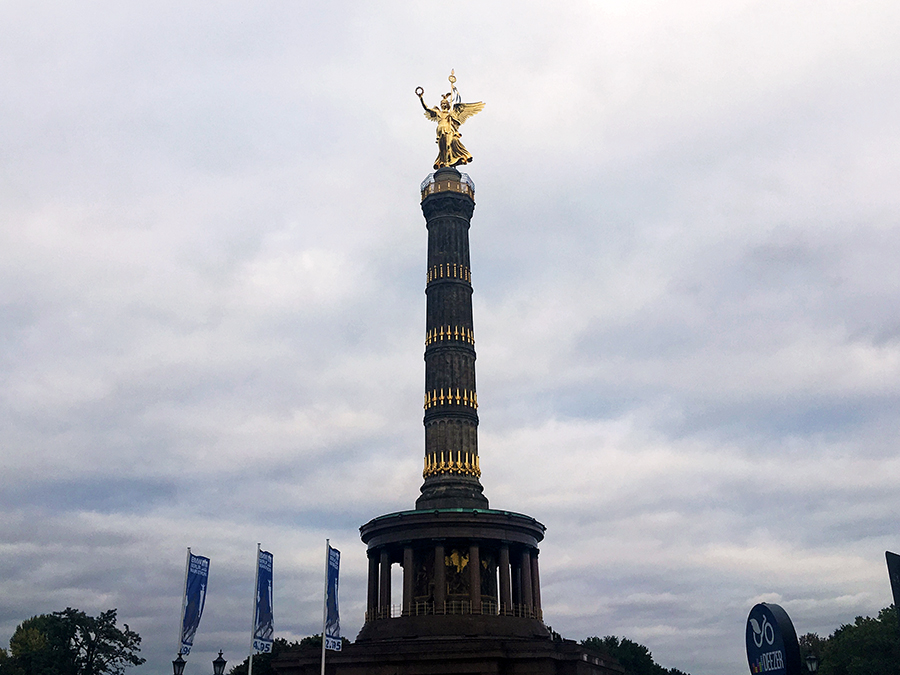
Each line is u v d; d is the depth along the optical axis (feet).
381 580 271.49
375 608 272.72
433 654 233.96
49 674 433.89
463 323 303.68
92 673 464.24
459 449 287.07
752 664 110.52
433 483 283.38
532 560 284.20
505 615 260.21
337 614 204.74
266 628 202.08
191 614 197.47
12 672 431.43
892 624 368.27
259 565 205.57
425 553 270.05
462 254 313.73
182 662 192.24
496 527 268.21
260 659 401.90
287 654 251.60
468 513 265.95
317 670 243.40
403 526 268.21
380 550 277.85
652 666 495.82
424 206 320.50
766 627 107.04
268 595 206.18
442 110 331.98
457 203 317.63
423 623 253.44
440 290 306.35
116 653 470.39
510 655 234.17
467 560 266.77
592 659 250.37
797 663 101.65
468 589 263.29
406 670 234.38
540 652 234.17
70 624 462.19
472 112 334.65
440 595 257.75
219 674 187.83
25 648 455.22
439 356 297.74
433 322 303.48
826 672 376.48
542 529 286.05
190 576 199.52
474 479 286.05
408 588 262.26
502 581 264.93
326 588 203.31
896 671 351.25
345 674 238.27
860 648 366.63
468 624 252.62
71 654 462.19
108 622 472.85
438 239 314.14
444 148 326.24
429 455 288.51
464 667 232.73
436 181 321.11
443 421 289.74
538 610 277.85
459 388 294.25
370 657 237.66
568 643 260.21
